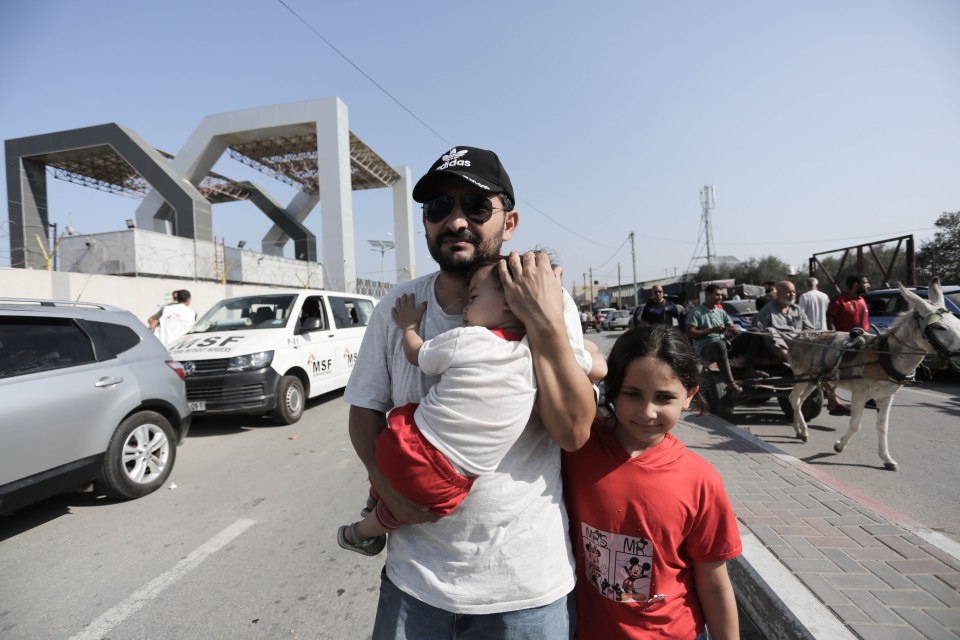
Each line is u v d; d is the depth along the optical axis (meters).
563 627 1.24
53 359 3.71
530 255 1.15
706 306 6.46
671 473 1.38
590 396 1.14
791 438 5.74
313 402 8.34
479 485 1.15
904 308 9.27
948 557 2.67
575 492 1.45
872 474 4.41
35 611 2.67
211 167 22.31
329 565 3.12
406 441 1.06
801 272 37.84
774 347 5.83
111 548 3.36
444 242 1.30
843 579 2.47
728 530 1.38
